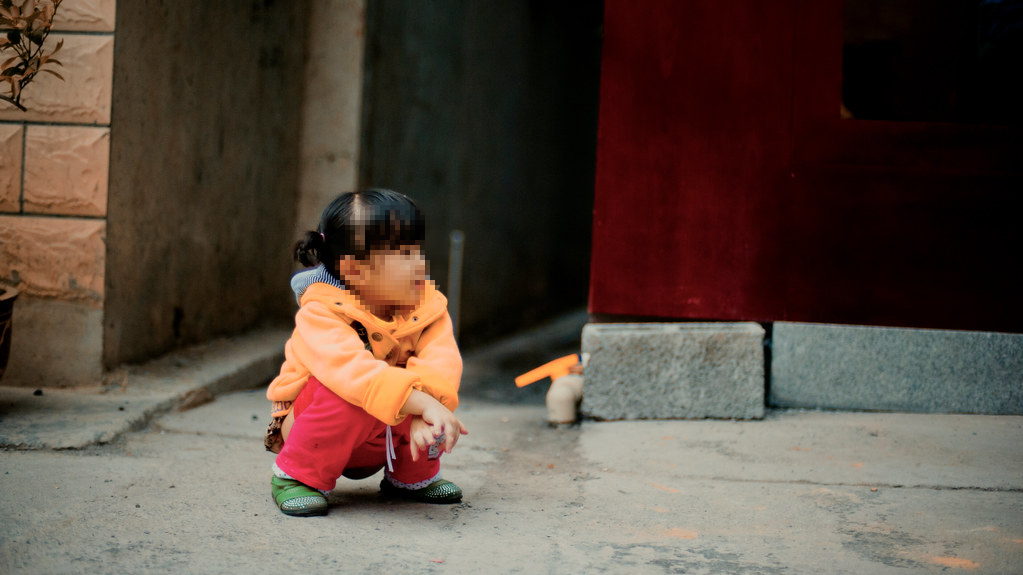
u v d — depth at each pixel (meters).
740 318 3.69
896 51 4.87
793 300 3.66
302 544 2.02
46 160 3.55
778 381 3.65
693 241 3.71
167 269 4.20
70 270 3.59
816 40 3.60
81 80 3.53
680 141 3.70
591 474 2.81
